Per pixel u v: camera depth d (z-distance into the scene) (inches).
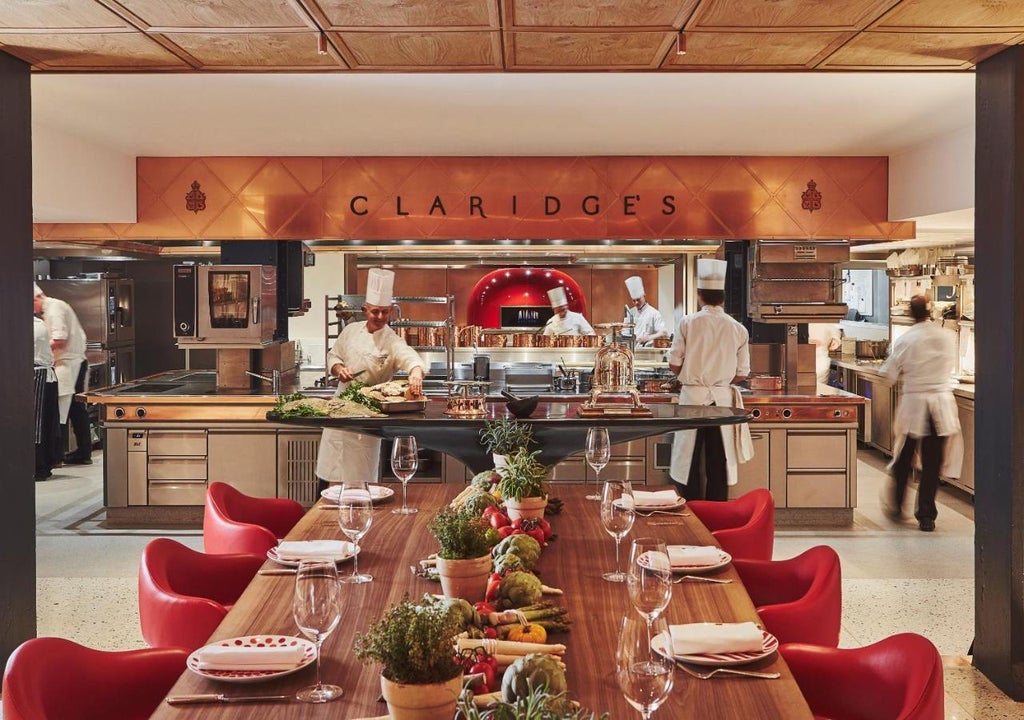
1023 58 155.9
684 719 78.4
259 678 85.5
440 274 387.2
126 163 300.7
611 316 390.3
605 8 133.6
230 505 170.1
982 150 167.5
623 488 118.9
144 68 165.2
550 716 60.0
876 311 480.1
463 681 77.1
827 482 292.7
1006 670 163.6
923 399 290.4
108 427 292.8
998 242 163.8
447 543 101.8
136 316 487.8
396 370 260.8
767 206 306.8
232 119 246.4
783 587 138.5
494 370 339.0
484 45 151.1
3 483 161.8
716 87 210.8
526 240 308.3
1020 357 160.7
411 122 251.4
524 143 283.9
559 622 98.3
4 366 161.9
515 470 135.7
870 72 169.0
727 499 278.4
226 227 307.7
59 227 305.9
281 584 115.6
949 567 248.4
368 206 307.3
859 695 101.5
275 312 317.1
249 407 291.3
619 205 307.0
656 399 299.7
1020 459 161.2
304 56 157.6
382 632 73.2
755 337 324.2
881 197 306.8
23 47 153.5
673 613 105.3
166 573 134.2
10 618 163.5
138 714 102.2
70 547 268.4
